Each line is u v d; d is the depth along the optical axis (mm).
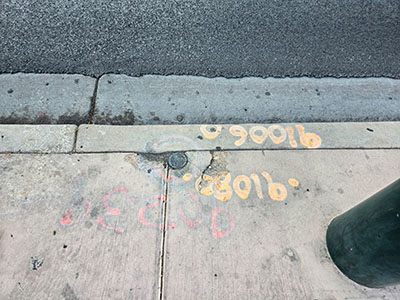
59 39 3760
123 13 4129
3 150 2766
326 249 2418
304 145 2971
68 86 3332
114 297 2156
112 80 3426
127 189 2619
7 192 2547
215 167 2781
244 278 2271
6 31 3781
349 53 3908
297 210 2594
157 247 2359
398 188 1758
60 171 2682
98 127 2965
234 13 4273
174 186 2658
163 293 2188
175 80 3488
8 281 2178
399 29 4250
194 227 2463
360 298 2250
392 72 3742
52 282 2189
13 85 3295
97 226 2432
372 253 1947
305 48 3922
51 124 2986
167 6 4273
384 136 3074
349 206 2633
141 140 2902
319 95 3471
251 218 2531
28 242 2334
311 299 2229
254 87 3494
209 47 3842
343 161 2891
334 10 4445
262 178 2744
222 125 3059
